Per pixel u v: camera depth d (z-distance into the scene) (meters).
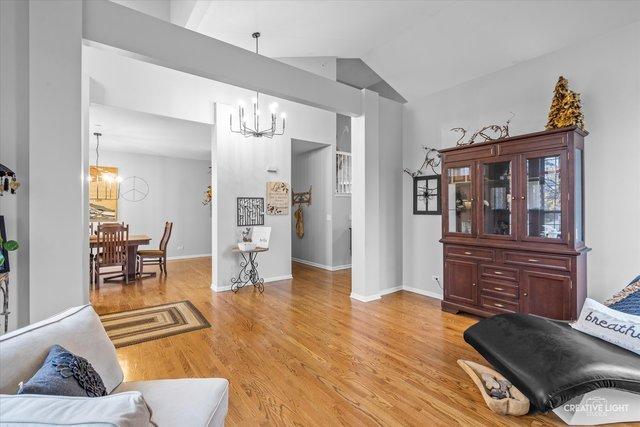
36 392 0.93
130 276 5.32
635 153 2.74
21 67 2.08
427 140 4.46
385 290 4.54
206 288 4.82
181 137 5.59
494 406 1.88
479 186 3.42
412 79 4.46
